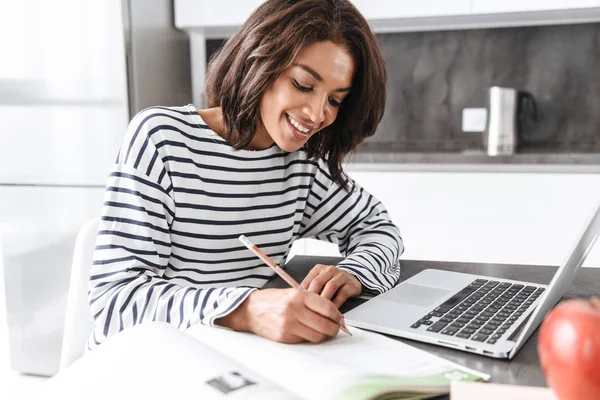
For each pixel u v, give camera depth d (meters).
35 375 2.54
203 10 2.60
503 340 0.77
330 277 0.99
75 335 1.05
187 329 0.80
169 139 1.08
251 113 1.08
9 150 2.43
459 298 0.95
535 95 2.76
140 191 1.02
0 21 2.37
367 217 1.32
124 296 0.90
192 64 2.91
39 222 2.45
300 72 0.99
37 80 2.37
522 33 2.73
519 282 1.04
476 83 2.81
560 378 0.46
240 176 1.17
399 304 0.92
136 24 2.37
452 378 0.65
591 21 2.65
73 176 2.40
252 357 0.69
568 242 2.29
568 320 0.46
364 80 1.10
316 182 1.31
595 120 2.71
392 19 2.61
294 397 0.53
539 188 2.29
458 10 2.44
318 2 1.01
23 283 2.50
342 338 0.78
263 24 1.03
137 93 2.39
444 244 2.40
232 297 0.82
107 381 0.56
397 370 0.67
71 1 2.31
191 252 1.12
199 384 0.54
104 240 0.98
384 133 2.95
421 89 2.87
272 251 1.23
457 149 2.83
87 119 2.36
